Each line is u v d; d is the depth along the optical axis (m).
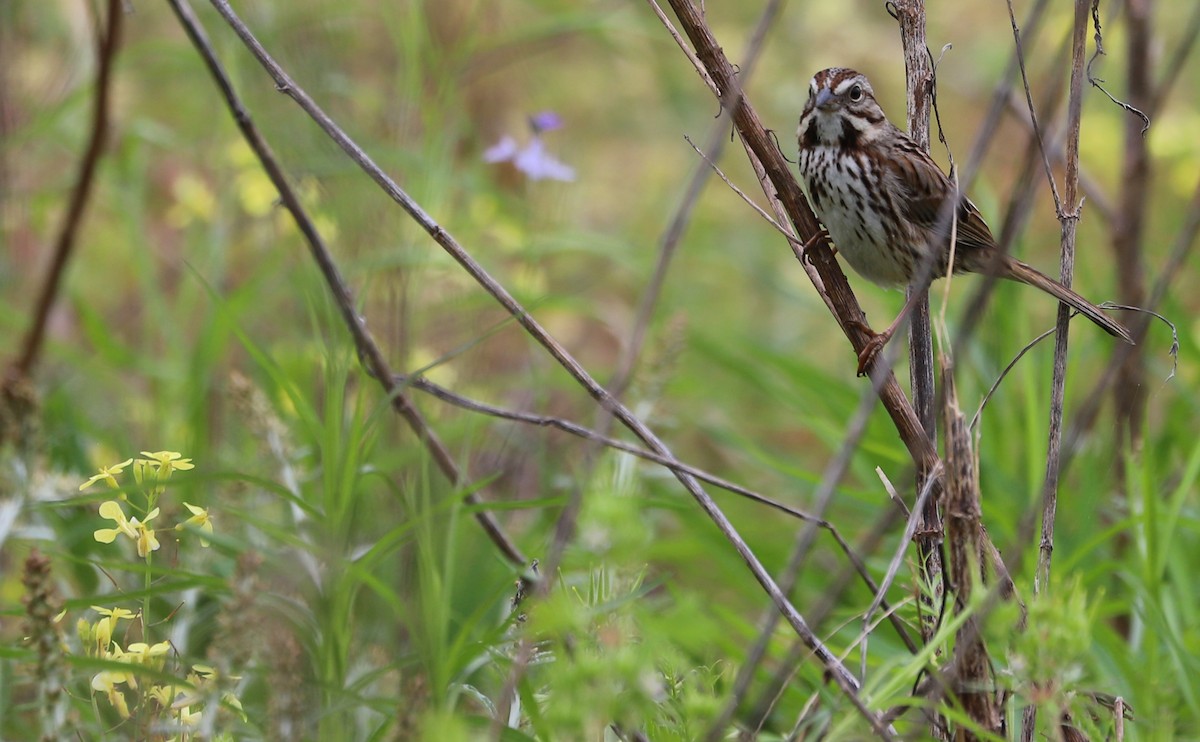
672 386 12.20
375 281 11.45
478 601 8.97
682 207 5.99
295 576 7.26
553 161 11.91
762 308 17.83
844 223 10.02
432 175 11.41
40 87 13.98
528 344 12.94
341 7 12.19
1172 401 12.90
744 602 11.62
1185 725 8.34
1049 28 20.83
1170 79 11.78
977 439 6.74
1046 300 17.39
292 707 6.06
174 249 16.17
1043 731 6.86
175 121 16.75
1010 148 20.72
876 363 7.88
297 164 11.10
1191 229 8.38
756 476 13.95
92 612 8.27
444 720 5.07
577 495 5.84
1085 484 10.28
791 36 22.45
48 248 15.05
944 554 7.06
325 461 7.01
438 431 10.82
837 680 6.25
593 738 5.32
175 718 6.48
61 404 11.05
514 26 17.02
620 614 6.21
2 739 7.13
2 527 6.98
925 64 7.85
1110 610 8.85
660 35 15.20
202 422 10.73
